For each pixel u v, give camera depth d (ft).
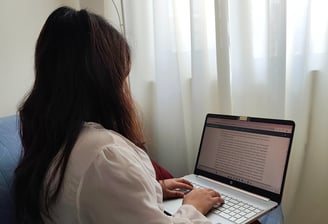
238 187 3.25
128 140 2.35
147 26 5.21
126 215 1.87
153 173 2.44
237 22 4.17
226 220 2.67
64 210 2.01
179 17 4.80
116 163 1.95
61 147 2.08
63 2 5.27
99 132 2.11
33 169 2.14
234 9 4.15
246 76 4.23
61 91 2.10
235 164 3.36
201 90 4.59
